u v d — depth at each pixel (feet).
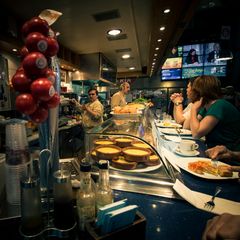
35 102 1.94
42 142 2.31
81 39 10.74
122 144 3.89
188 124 7.88
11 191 2.18
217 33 26.61
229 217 1.67
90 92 11.12
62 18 7.98
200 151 4.90
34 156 2.64
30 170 2.10
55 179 1.85
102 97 20.72
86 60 14.38
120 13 7.64
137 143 3.96
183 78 28.60
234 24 25.41
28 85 1.93
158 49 10.16
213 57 26.99
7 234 1.93
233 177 3.03
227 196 2.57
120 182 2.85
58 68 2.31
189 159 3.95
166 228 1.93
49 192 2.11
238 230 1.51
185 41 27.89
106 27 9.04
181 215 2.15
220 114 5.19
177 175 3.13
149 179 2.90
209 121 5.25
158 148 3.93
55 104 2.19
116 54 14.82
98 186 2.08
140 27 9.08
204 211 2.22
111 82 18.38
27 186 1.74
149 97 23.03
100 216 1.58
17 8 7.15
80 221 1.92
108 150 3.54
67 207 1.85
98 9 7.26
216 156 3.94
